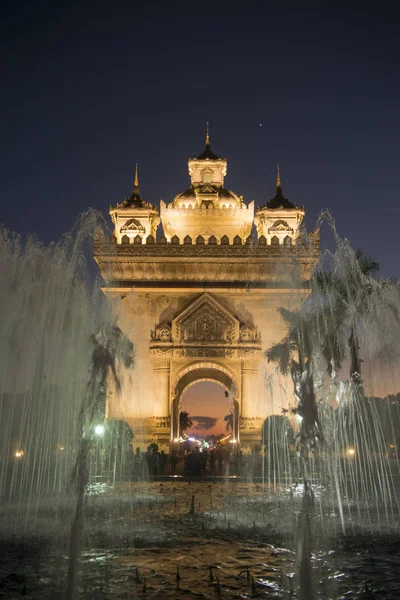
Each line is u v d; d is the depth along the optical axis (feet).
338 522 58.59
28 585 34.53
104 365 51.16
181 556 42.37
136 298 149.69
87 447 47.24
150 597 32.40
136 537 49.34
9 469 109.50
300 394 47.01
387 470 104.17
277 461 125.90
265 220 168.66
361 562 40.98
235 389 143.74
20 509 65.51
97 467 115.65
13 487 90.74
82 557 41.93
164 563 40.24
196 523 56.34
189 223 178.81
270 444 130.52
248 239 152.66
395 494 84.94
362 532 52.75
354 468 101.35
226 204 183.83
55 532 51.78
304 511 41.73
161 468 119.03
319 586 34.91
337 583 35.63
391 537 50.29
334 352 101.76
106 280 151.02
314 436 45.37
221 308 146.61
